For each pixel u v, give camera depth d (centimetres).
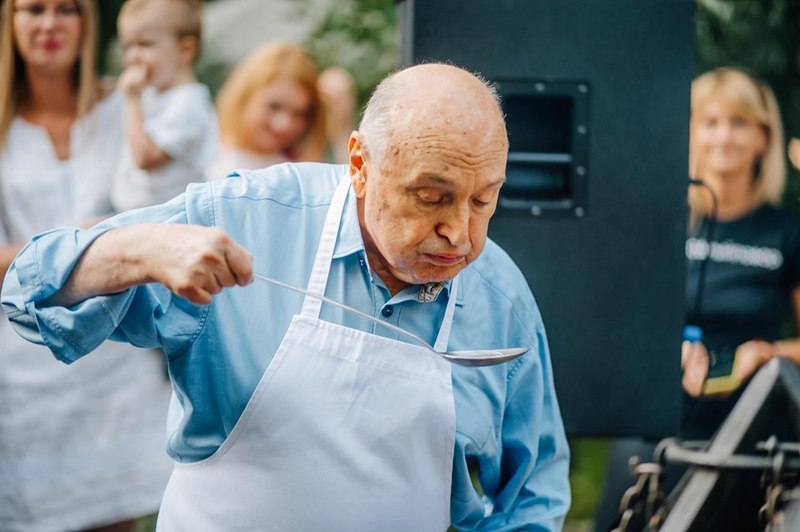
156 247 228
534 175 364
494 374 264
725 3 590
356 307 256
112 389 431
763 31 592
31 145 436
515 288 269
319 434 252
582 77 357
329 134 511
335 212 256
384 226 235
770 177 492
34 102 437
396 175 230
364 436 253
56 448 425
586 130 359
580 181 360
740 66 592
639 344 364
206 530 257
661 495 347
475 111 229
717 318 481
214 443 256
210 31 556
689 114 361
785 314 517
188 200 254
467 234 232
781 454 329
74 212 439
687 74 360
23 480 421
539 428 276
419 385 255
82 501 426
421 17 351
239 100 487
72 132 441
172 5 457
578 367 363
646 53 359
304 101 490
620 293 363
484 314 264
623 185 362
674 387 365
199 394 252
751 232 488
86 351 245
